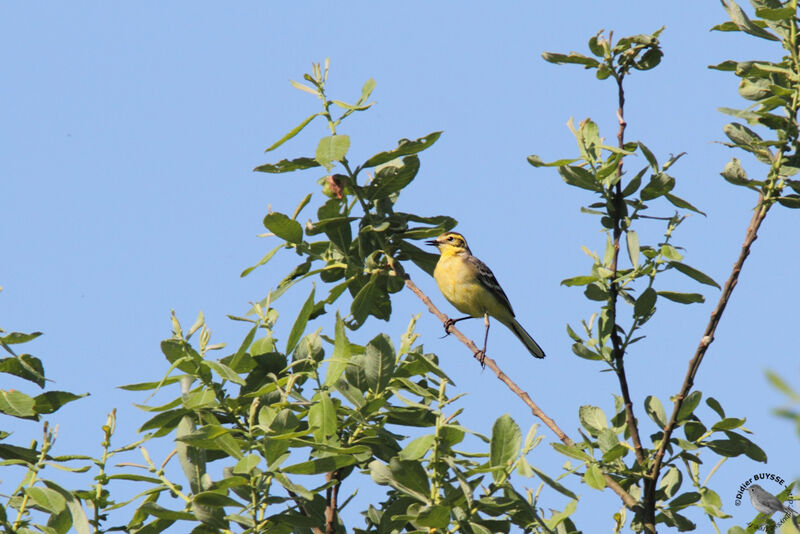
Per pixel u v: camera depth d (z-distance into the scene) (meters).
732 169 11.51
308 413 9.68
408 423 10.82
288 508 9.47
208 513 9.45
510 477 9.09
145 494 9.71
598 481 10.53
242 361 10.98
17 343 10.51
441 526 8.79
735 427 11.05
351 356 10.82
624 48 12.58
